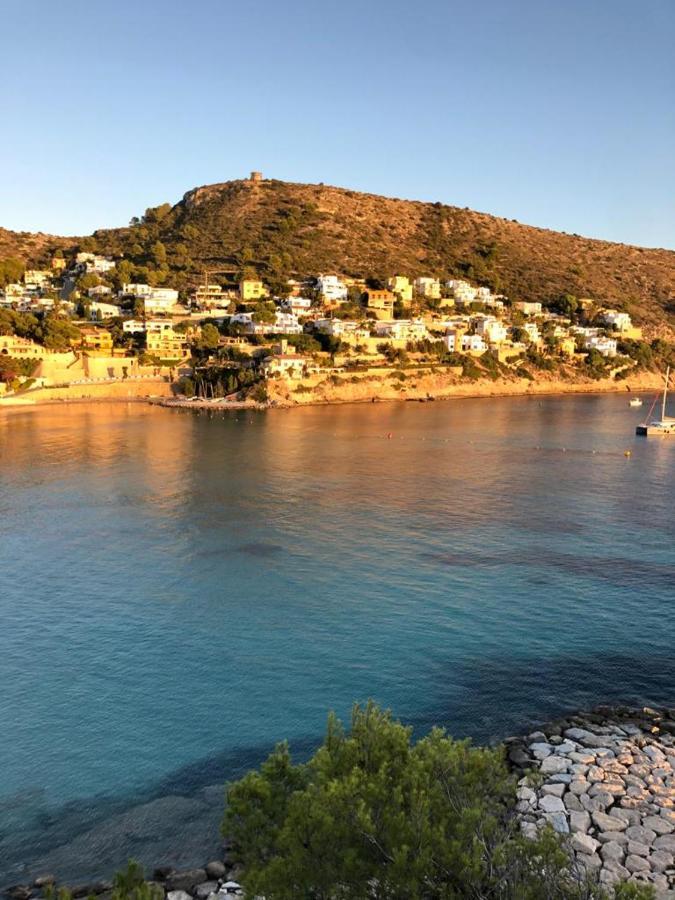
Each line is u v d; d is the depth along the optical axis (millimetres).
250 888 22562
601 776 39781
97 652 57281
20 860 35125
